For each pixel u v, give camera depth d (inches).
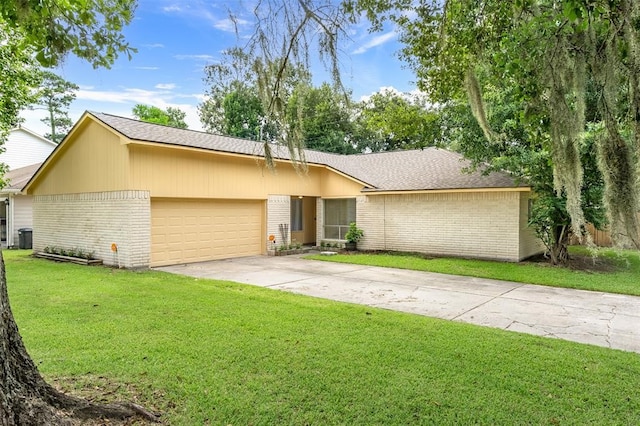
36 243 542.0
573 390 136.4
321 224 622.8
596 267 410.6
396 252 542.6
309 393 133.3
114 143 417.1
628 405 126.3
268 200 546.0
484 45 175.5
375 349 173.2
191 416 118.2
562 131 146.3
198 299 265.7
